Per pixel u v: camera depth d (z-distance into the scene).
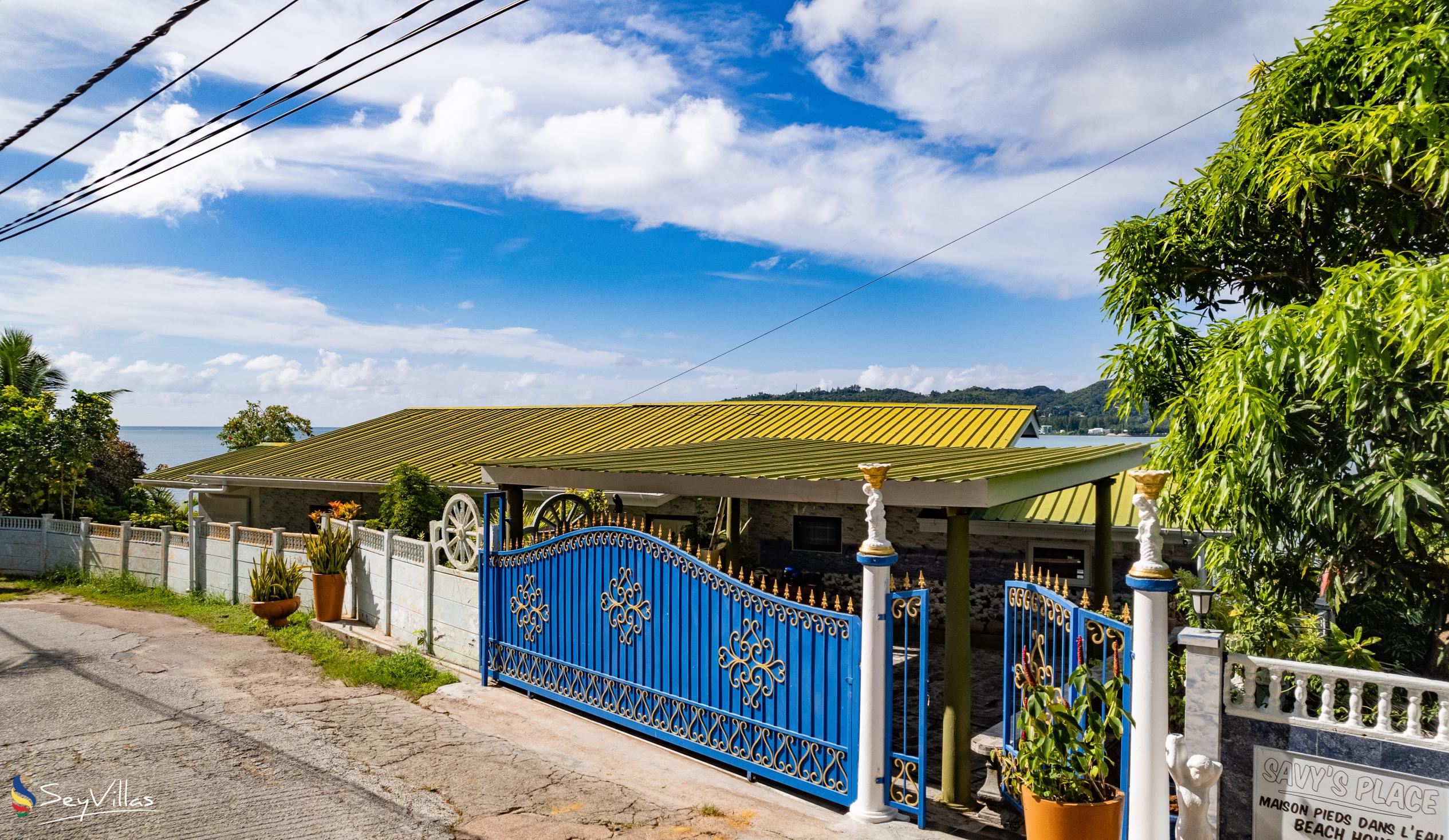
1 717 9.40
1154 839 5.10
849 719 6.89
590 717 9.47
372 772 7.82
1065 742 5.43
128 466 28.27
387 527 14.82
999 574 14.30
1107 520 10.32
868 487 6.78
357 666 11.45
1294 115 8.80
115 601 16.91
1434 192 7.50
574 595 9.61
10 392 23.61
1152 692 5.12
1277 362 6.73
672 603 8.41
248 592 16.28
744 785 7.56
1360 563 7.41
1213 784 5.12
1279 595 8.23
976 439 14.52
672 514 16.72
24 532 20.48
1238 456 7.26
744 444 12.97
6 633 13.98
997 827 6.55
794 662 7.29
